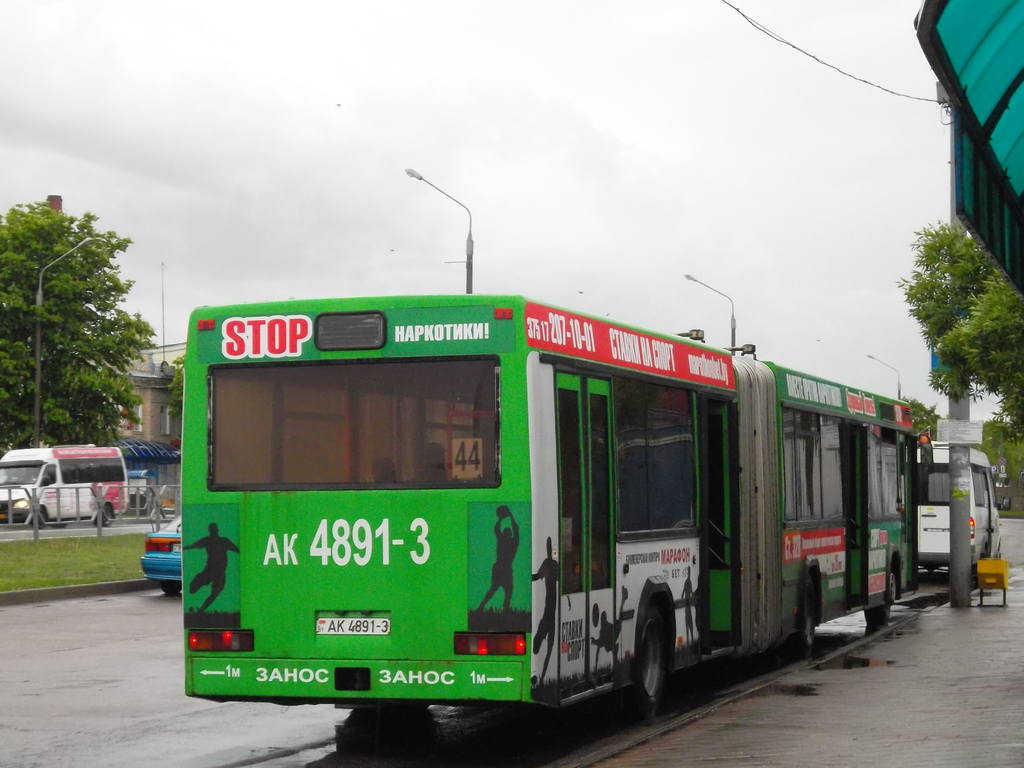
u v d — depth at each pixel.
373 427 10.06
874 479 20.67
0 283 65.25
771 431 15.73
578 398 10.52
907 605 26.98
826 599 17.95
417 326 10.04
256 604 10.16
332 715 12.65
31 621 21.03
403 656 9.84
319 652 10.00
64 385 66.25
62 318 66.06
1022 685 13.56
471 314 9.95
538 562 9.73
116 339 67.75
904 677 14.27
